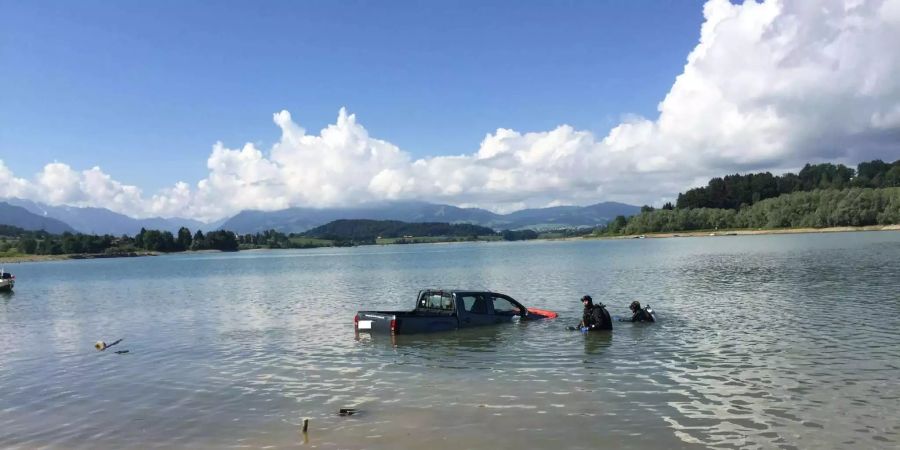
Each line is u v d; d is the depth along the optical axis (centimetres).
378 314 2492
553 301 3697
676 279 4931
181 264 15812
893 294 3244
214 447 1184
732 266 6175
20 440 1273
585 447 1112
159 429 1310
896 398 1359
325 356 2066
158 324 3153
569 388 1534
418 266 9725
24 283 8506
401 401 1459
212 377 1805
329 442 1185
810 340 2064
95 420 1398
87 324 3288
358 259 15175
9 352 2416
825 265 5644
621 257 9838
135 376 1862
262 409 1434
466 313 2597
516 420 1282
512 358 1936
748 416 1260
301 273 8712
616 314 2952
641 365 1775
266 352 2188
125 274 10419
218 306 4044
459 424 1268
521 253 15088
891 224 17062
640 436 1161
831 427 1177
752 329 2336
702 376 1612
